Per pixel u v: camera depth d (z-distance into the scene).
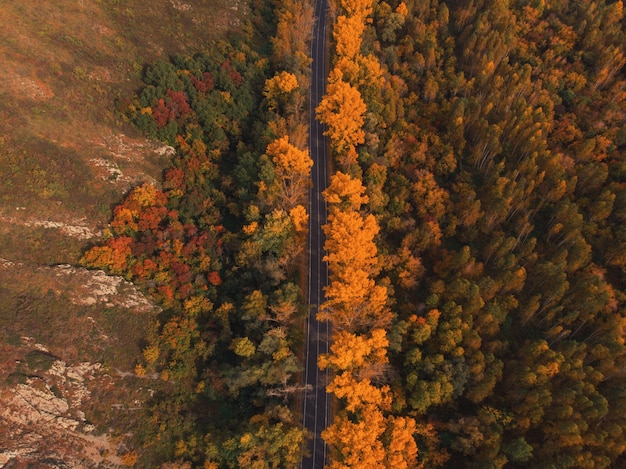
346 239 113.69
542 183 137.62
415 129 151.88
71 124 119.56
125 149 127.19
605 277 124.56
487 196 137.62
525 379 100.50
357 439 89.00
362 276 108.94
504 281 117.06
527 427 97.62
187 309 111.25
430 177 137.62
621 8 176.38
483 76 162.50
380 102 154.25
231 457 92.75
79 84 126.25
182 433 97.81
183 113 139.75
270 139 138.62
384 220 132.75
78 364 96.44
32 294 98.56
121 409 96.12
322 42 190.25
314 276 127.56
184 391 103.62
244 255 118.69
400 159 147.12
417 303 118.06
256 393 102.44
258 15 188.75
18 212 104.12
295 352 113.12
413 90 166.88
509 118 149.12
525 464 94.81
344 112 141.50
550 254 128.75
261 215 126.06
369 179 135.88
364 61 158.25
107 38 140.62
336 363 98.94
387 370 103.56
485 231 133.25
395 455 89.00
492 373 103.81
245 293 116.50
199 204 129.38
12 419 84.12
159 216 121.25
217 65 154.50
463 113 149.88
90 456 88.50
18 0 127.00
